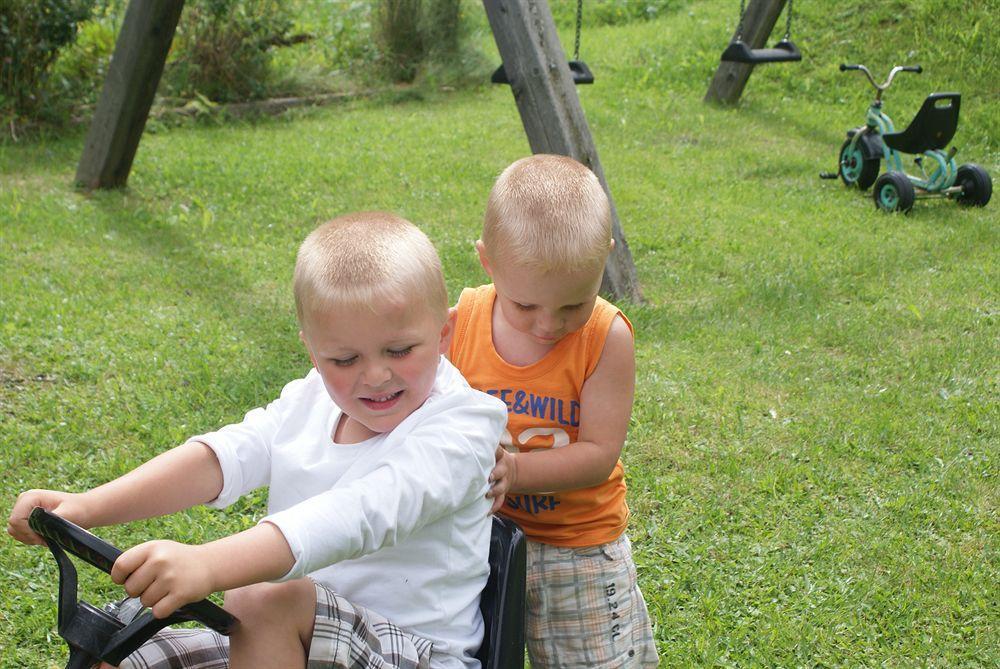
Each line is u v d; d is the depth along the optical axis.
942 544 3.31
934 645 2.83
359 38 11.39
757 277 5.71
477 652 1.81
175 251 5.72
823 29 10.96
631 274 5.31
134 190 6.90
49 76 8.39
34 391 4.00
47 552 2.99
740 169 8.11
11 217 6.06
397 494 1.55
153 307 4.89
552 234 1.84
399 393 1.66
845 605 2.97
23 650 2.62
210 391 4.03
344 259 1.60
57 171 7.32
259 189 6.98
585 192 1.90
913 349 4.82
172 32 6.47
